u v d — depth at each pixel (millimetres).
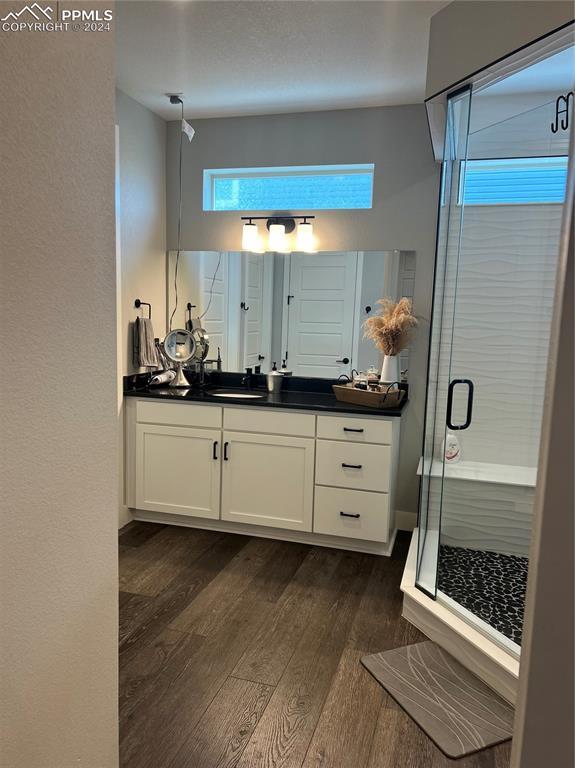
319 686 1998
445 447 2611
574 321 495
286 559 3064
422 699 1938
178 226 3762
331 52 2580
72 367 924
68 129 881
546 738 534
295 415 3148
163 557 3049
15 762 854
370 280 3467
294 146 3494
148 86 3045
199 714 1837
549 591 520
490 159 2766
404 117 3305
